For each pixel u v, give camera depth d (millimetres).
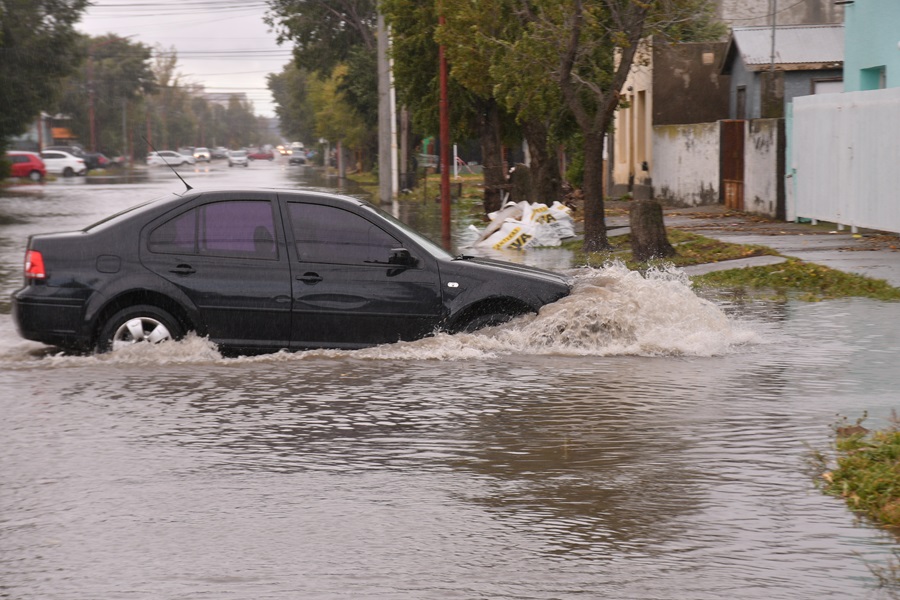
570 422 13773
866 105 36062
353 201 18188
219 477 11562
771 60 57562
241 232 17781
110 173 181875
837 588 8508
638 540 9625
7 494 10977
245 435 13227
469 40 46219
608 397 15102
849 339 19781
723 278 28844
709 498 10742
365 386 15797
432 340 17859
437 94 57969
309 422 13828
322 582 8680
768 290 27078
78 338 17375
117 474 11656
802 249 33188
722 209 53031
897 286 26016
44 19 127188
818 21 79688
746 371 16859
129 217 17781
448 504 10664
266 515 10336
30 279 17438
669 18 39344
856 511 10297
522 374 16562
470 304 18031
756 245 34219
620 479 11414
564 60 38656
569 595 8406
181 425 13688
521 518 10227
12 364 17297
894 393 15242
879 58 41625
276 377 16375
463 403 14797
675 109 66625
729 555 9234
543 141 52312
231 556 9273
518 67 41812
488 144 58625
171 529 9953
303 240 17828
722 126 53656
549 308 18344
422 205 74938
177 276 17484
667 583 8633
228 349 17719
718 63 66438
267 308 17547
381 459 12219
